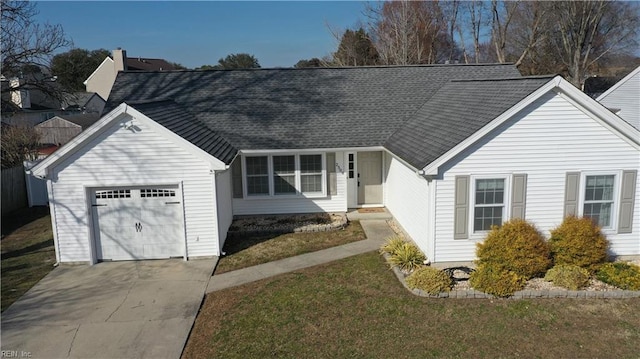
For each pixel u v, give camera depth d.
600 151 12.27
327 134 17.44
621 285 10.80
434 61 51.34
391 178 17.58
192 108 18.56
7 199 19.86
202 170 13.34
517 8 47.53
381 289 11.23
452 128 13.42
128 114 12.75
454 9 49.91
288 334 9.30
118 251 13.70
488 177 12.27
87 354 8.75
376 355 8.52
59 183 13.05
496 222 12.56
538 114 12.05
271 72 20.98
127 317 10.20
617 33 48.16
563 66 48.31
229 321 9.91
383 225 16.67
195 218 13.59
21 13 25.16
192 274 12.59
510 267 11.25
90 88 59.56
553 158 12.27
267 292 11.30
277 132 17.45
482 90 15.16
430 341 8.94
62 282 12.22
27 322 10.04
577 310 10.00
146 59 69.19
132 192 13.46
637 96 26.56
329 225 16.30
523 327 9.37
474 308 10.15
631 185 12.44
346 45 49.94
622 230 12.63
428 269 11.37
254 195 17.77
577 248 11.46
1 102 27.17
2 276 12.70
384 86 20.06
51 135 37.75
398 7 46.59
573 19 45.28
